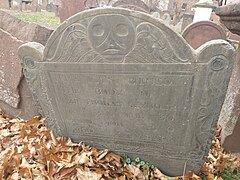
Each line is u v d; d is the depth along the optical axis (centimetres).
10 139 244
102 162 221
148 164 229
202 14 974
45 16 1004
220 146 262
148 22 164
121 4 562
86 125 230
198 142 203
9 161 202
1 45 262
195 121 193
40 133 250
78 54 190
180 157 217
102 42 179
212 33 506
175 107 192
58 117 235
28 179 192
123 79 191
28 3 1396
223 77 170
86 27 177
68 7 653
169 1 1502
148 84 187
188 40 521
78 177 197
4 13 264
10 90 277
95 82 200
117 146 232
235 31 219
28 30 251
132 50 177
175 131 204
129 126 215
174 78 179
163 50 171
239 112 237
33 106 277
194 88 179
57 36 187
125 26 170
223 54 162
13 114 297
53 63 201
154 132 211
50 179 193
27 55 206
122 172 212
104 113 216
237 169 239
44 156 212
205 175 223
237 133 246
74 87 209
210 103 182
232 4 204
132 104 202
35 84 222
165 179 218
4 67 269
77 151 232
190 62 170
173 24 1325
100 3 870
